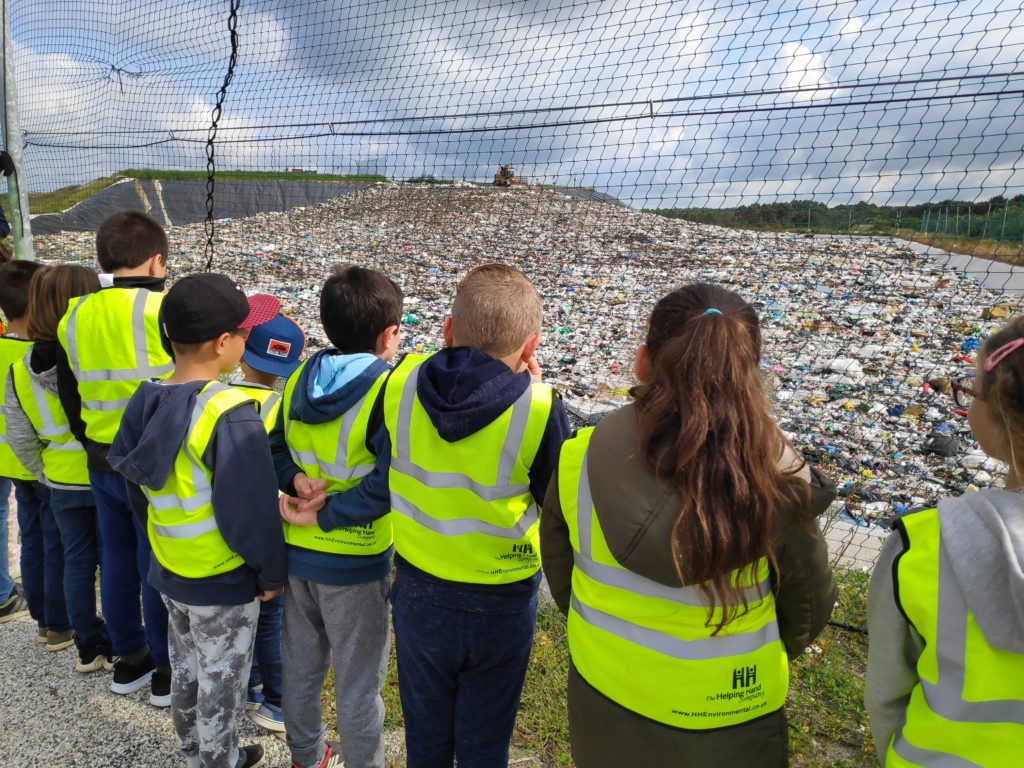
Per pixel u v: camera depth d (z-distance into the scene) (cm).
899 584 118
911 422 523
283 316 251
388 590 214
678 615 133
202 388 196
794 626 145
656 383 130
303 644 214
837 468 460
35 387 265
